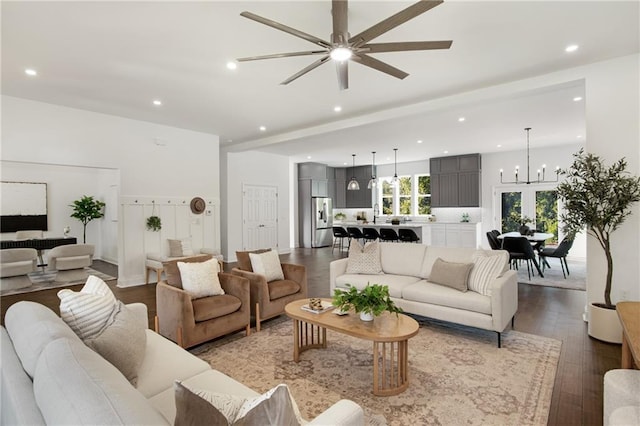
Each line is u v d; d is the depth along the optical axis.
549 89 3.95
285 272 4.31
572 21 2.78
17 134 4.70
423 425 2.07
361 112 5.41
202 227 6.89
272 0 2.49
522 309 4.35
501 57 3.43
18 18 2.70
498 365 2.84
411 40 3.07
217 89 4.34
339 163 11.41
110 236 8.34
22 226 7.82
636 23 2.81
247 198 8.76
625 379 1.73
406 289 3.75
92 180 8.84
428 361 2.93
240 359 2.99
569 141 7.71
